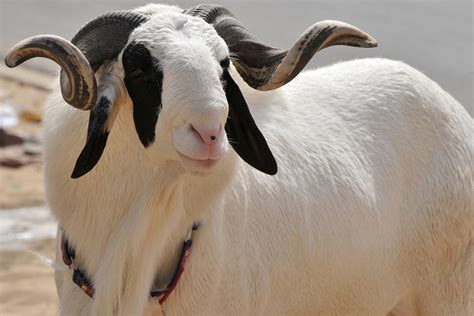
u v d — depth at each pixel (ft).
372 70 33.58
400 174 32.48
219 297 27.89
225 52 24.63
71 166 26.48
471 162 33.65
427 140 32.94
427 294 33.30
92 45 25.21
